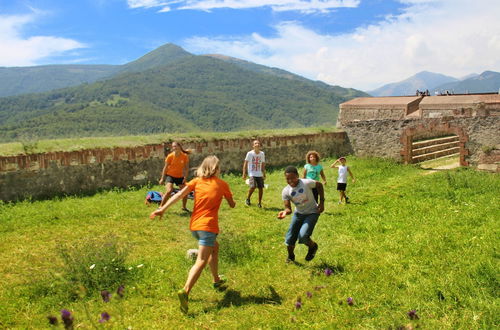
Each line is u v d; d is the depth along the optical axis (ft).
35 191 32.07
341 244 21.42
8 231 23.53
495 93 82.53
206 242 14.65
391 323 12.88
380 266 17.83
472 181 36.32
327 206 31.14
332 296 15.12
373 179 42.75
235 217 27.96
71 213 27.48
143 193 34.81
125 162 37.35
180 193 15.39
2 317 13.50
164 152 40.27
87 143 36.83
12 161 30.81
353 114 100.94
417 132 52.24
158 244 21.77
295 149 54.70
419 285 15.58
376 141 57.21
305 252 20.26
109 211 28.30
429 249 19.65
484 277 15.88
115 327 12.85
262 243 21.95
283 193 18.48
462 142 47.14
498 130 44.27
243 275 17.34
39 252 20.04
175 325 13.20
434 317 13.29
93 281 15.69
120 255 17.69
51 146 34.37
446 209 28.09
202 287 16.05
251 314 13.96
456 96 85.15
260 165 30.99
